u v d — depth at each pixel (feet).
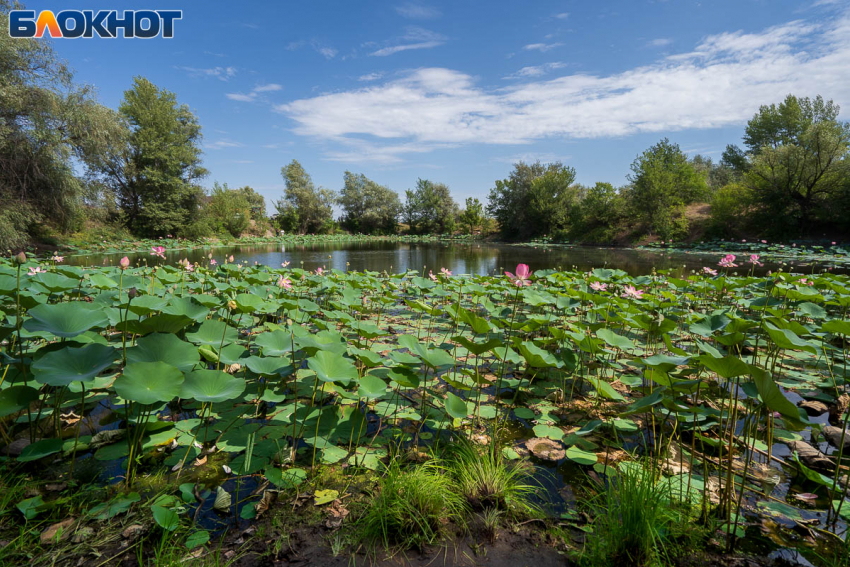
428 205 221.66
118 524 7.37
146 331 10.66
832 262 63.21
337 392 12.10
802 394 14.14
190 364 10.04
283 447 9.96
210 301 16.35
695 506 8.04
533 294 21.40
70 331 9.92
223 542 7.07
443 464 9.48
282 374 10.75
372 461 9.72
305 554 6.81
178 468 9.27
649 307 20.63
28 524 7.27
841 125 87.40
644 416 12.55
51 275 17.03
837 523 7.75
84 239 85.66
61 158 61.26
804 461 9.95
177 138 108.47
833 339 21.24
